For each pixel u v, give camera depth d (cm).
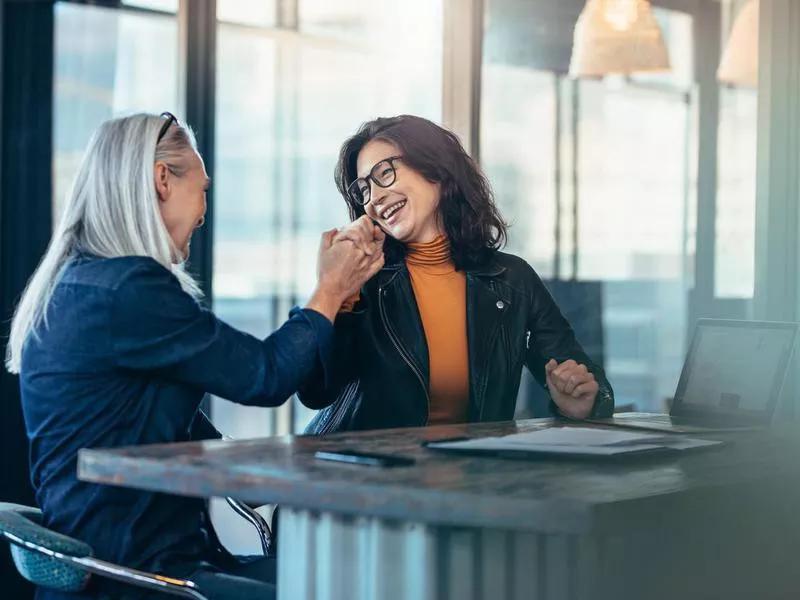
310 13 460
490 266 251
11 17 399
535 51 444
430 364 240
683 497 134
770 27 270
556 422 215
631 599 150
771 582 179
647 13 385
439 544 138
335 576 146
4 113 398
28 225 397
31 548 163
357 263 203
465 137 415
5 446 384
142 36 413
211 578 172
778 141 269
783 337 217
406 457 152
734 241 480
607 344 488
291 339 191
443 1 423
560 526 120
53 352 180
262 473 137
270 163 465
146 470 147
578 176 465
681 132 486
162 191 189
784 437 196
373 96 455
